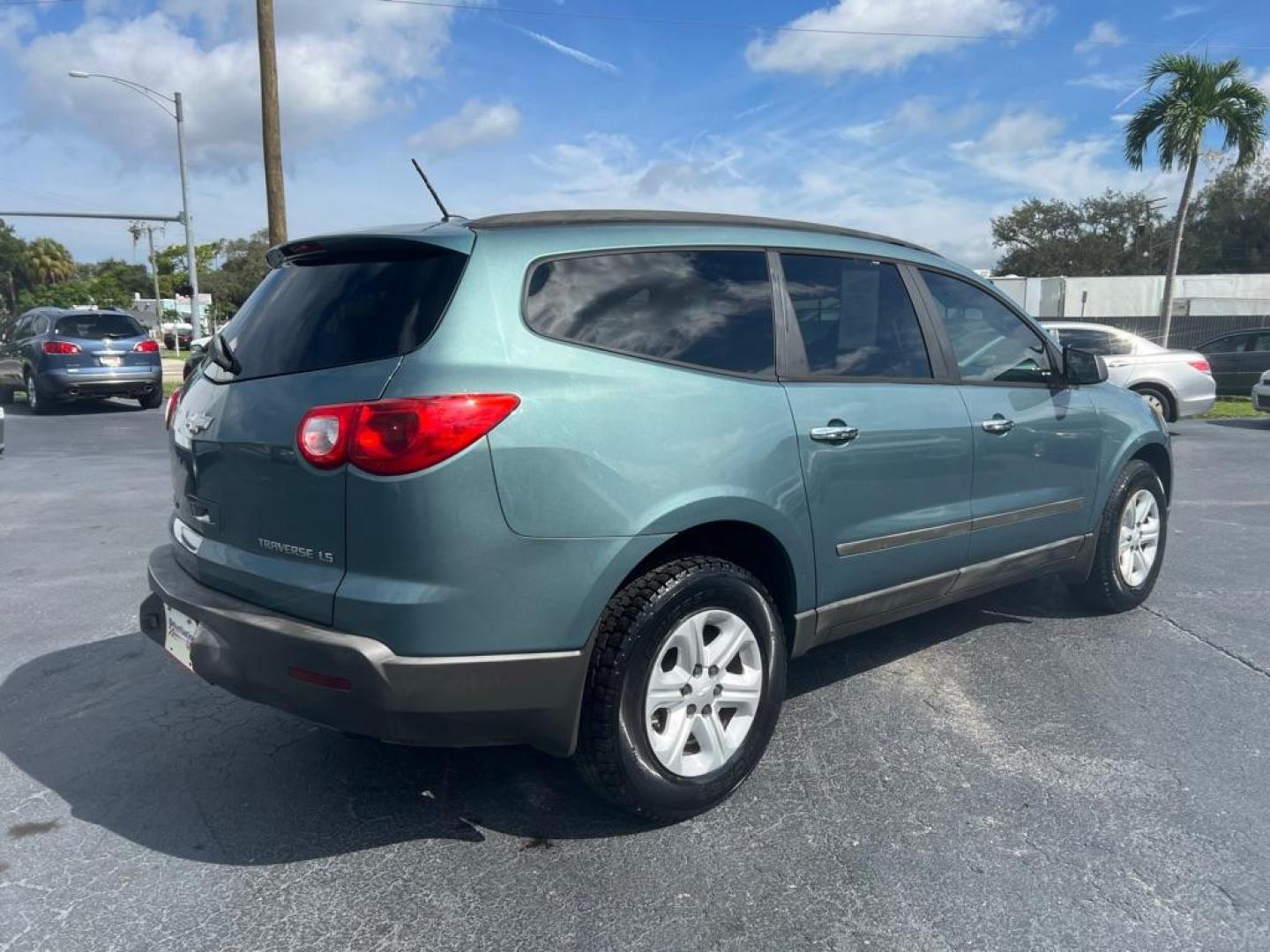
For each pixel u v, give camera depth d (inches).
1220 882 110.8
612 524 112.1
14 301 3796.8
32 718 157.2
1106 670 176.1
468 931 103.0
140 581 238.4
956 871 113.2
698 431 120.7
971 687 168.4
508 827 123.8
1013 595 223.6
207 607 116.1
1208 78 735.7
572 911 106.2
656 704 119.0
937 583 159.5
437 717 106.7
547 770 138.8
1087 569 197.5
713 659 124.7
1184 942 100.6
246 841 120.7
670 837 121.0
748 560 136.7
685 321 126.6
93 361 661.3
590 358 115.1
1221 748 144.4
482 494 104.4
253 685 113.2
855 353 147.2
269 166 698.2
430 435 102.3
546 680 110.0
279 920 104.7
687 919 104.8
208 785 135.0
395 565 104.0
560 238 120.2
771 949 99.9
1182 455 470.6
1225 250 2113.7
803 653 139.6
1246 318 1168.2
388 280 115.3
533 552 107.6
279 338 121.0
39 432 569.9
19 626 203.0
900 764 139.7
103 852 118.1
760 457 126.7
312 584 108.6
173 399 145.2
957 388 161.0
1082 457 187.9
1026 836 120.6
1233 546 272.7
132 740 148.7
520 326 111.4
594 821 125.1
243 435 116.2
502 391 106.3
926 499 153.0
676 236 130.5
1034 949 99.7
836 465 137.1
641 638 114.9
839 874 112.7
